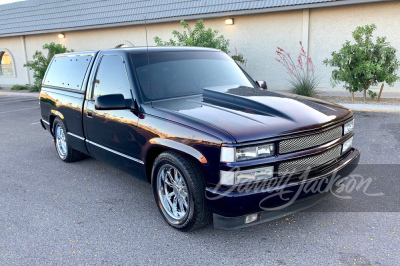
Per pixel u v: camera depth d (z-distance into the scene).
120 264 3.03
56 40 19.61
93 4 17.95
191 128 3.20
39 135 8.15
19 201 4.41
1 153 6.67
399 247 3.09
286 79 13.17
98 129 4.50
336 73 9.84
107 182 4.99
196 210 3.24
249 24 13.48
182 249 3.22
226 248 3.21
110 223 3.77
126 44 17.03
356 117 8.27
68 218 3.91
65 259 3.13
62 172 5.46
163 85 4.05
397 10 10.88
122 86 4.12
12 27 20.75
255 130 2.98
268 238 3.35
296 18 12.48
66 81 5.46
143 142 3.70
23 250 3.29
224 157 2.91
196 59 4.58
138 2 16.20
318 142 3.26
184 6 14.44
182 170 3.24
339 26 11.85
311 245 3.20
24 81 21.91
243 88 4.23
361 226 3.48
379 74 9.20
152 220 3.81
